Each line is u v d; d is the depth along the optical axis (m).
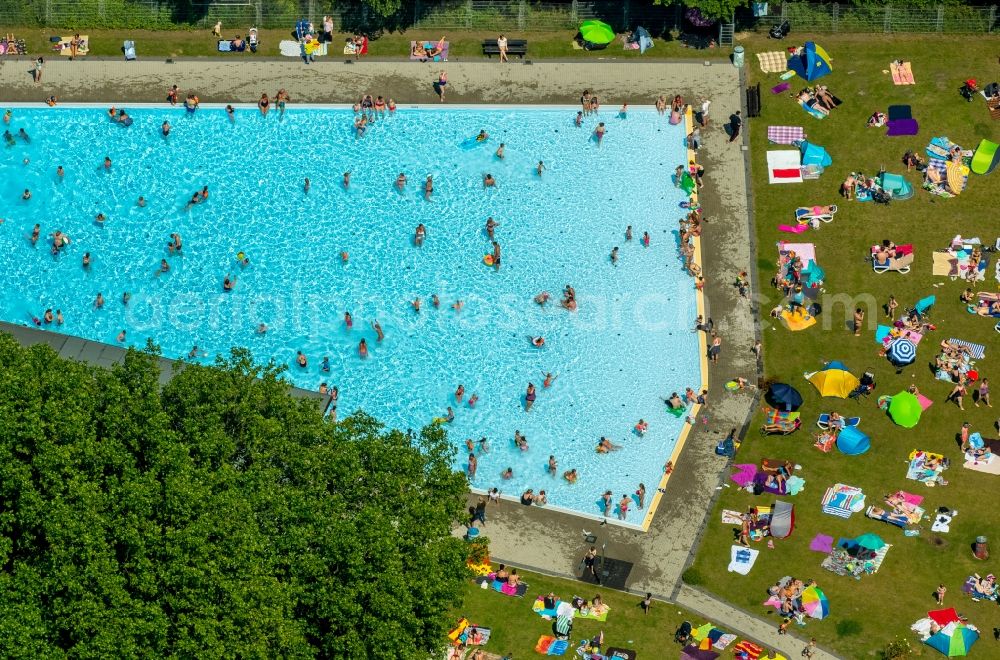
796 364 92.38
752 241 96.38
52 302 95.44
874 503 87.62
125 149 100.00
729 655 82.12
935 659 82.69
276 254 96.62
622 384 92.38
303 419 73.88
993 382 91.25
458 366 93.12
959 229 96.12
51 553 66.62
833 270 95.12
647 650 82.12
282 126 100.56
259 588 68.19
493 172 98.94
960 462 88.88
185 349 93.94
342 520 71.38
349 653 70.50
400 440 75.19
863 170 98.25
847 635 83.38
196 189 98.69
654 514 88.00
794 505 87.75
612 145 99.81
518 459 90.06
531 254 96.38
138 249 96.94
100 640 65.69
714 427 90.75
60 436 68.69
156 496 68.31
